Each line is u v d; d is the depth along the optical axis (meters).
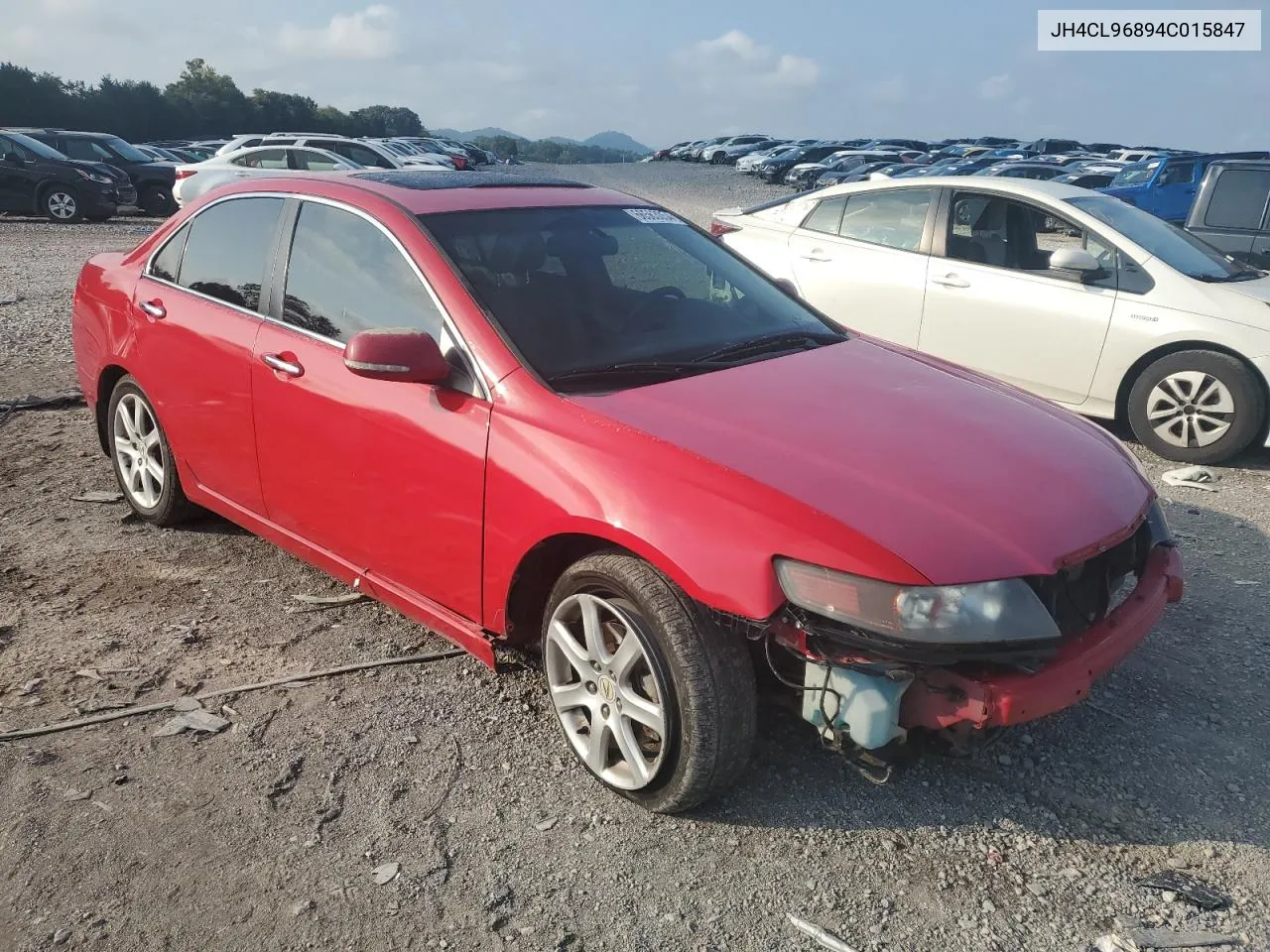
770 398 3.02
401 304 3.27
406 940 2.34
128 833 2.67
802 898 2.47
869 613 2.35
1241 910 2.43
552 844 2.65
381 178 3.85
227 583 4.12
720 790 2.68
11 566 4.23
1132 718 3.23
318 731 3.13
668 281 3.66
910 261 6.91
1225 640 3.74
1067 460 2.91
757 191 34.94
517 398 2.91
